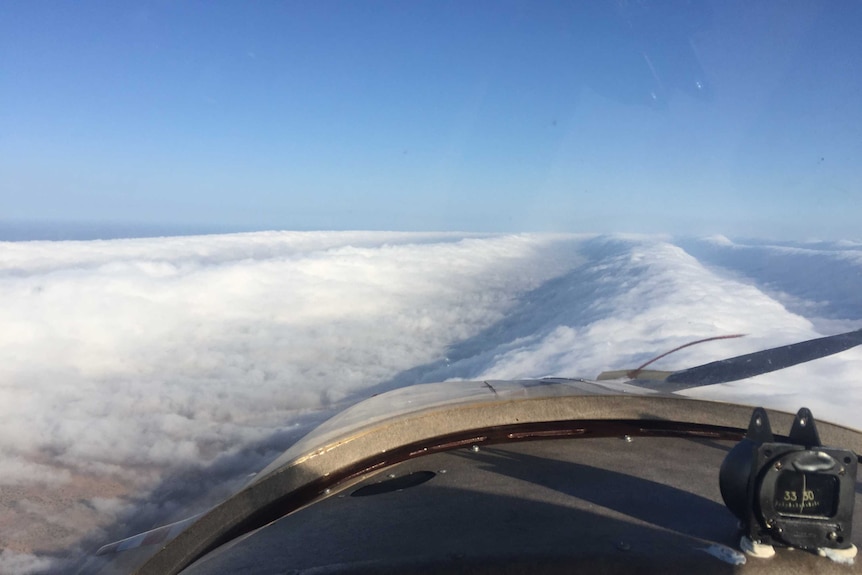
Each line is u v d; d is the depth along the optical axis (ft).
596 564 3.30
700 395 6.72
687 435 6.03
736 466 3.19
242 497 4.81
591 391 6.57
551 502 4.32
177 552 4.63
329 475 5.15
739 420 6.17
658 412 6.25
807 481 3.01
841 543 3.01
